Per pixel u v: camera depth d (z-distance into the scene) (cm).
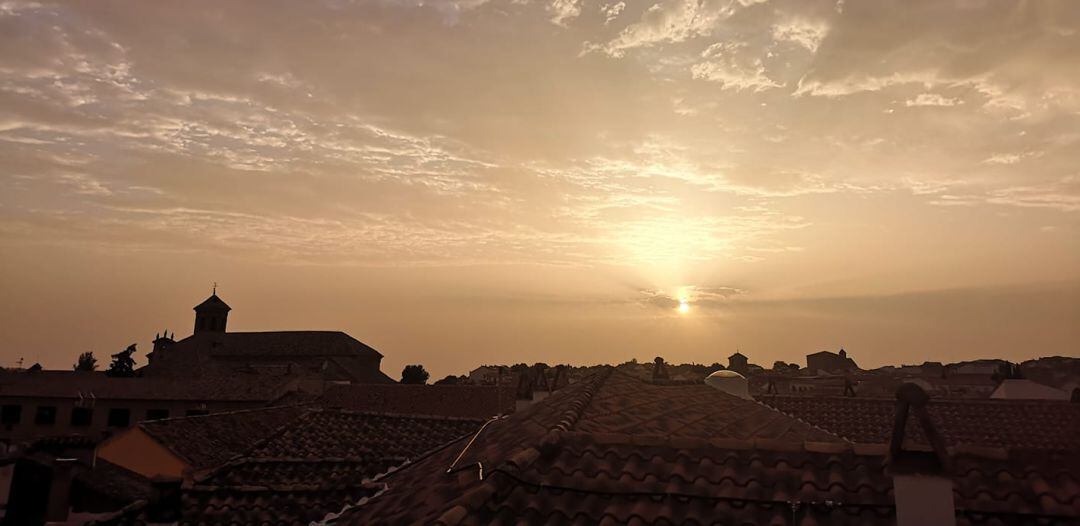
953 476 555
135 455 2688
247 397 5912
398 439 1639
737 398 1473
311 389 6128
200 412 4597
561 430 786
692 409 1167
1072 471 655
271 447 1490
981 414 1970
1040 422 1878
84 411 6012
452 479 803
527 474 685
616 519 630
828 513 636
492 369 9838
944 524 549
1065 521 598
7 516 2180
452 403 5159
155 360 10956
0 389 6062
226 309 11406
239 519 1170
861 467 688
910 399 574
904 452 576
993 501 630
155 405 6003
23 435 5984
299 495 1241
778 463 707
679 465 709
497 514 625
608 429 875
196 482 1311
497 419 1380
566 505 651
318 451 1495
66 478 2294
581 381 1451
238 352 10131
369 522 781
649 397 1234
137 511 1227
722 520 632
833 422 2064
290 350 10012
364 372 10025
